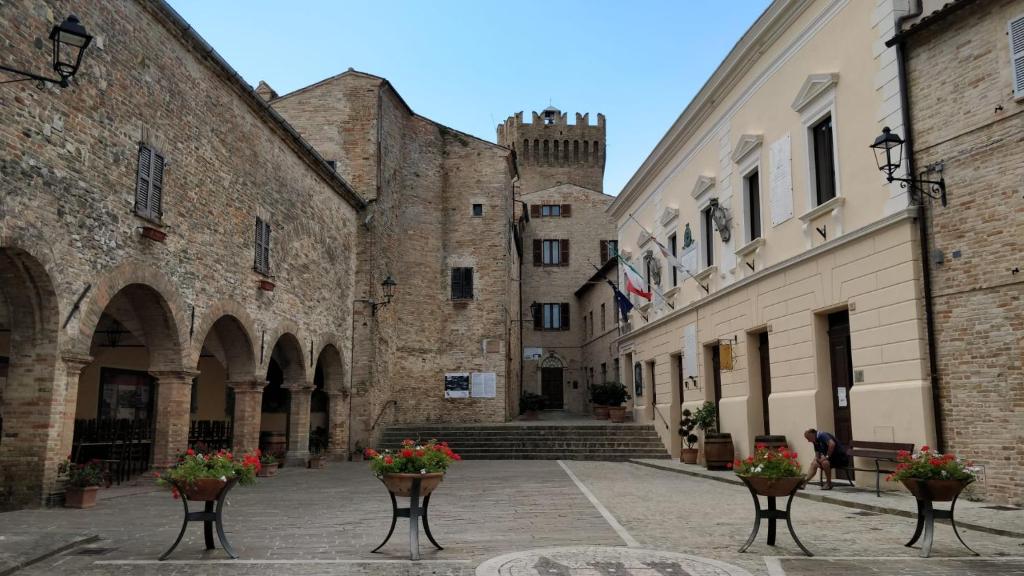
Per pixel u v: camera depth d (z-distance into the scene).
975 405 10.62
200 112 14.62
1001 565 7.05
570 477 16.92
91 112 11.27
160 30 13.22
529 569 6.87
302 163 20.03
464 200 29.84
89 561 7.34
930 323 11.28
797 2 14.79
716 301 19.22
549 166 56.72
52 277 10.34
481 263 29.44
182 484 7.50
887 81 12.32
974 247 10.82
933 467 7.62
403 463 7.61
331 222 22.39
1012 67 10.51
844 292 13.27
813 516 10.34
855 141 13.13
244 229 16.44
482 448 23.98
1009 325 10.32
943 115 11.36
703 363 20.22
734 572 6.75
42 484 10.45
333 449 23.06
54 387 10.51
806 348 14.51
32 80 10.02
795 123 15.20
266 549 8.00
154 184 12.93
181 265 13.73
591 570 6.84
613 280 34.94
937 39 11.55
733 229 18.17
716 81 18.61
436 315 28.95
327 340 21.88
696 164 20.95
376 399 24.89
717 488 14.45
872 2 12.77
